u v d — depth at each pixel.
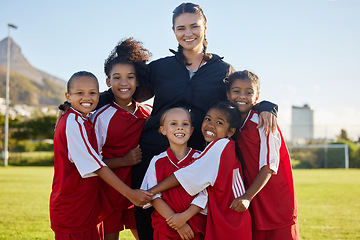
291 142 32.41
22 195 8.89
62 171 2.95
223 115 3.01
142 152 3.40
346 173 19.89
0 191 9.70
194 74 3.38
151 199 2.91
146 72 3.56
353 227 5.62
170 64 3.46
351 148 29.95
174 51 3.51
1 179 13.41
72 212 2.97
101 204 3.32
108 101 3.54
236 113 3.04
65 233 2.98
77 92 3.08
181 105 3.35
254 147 3.04
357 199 8.92
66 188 2.95
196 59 3.48
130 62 3.47
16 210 6.76
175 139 3.06
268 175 2.89
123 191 2.90
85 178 3.02
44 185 11.28
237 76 3.20
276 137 3.00
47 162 28.53
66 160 2.96
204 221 2.89
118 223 3.52
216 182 2.84
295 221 3.07
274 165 2.91
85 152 2.92
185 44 3.38
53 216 3.00
